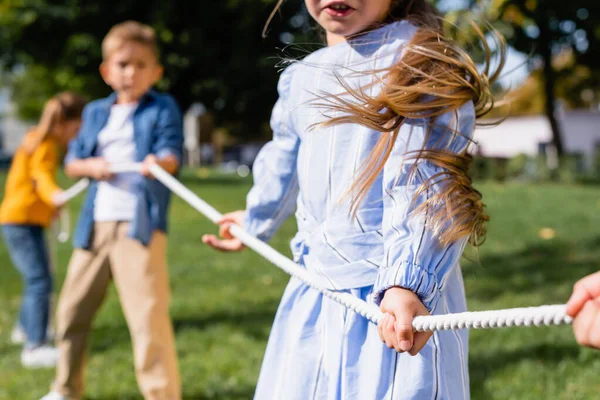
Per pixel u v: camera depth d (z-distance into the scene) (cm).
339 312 178
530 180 2084
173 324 509
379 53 186
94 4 2031
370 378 169
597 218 978
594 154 2136
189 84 2153
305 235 190
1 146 5206
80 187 428
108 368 420
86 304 338
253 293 601
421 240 156
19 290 652
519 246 759
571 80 2634
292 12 1870
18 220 441
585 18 1764
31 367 432
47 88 2412
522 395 345
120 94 362
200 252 797
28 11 2028
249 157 4088
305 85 201
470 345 417
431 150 165
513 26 572
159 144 346
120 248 330
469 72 177
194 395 371
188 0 2002
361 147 178
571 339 418
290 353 183
